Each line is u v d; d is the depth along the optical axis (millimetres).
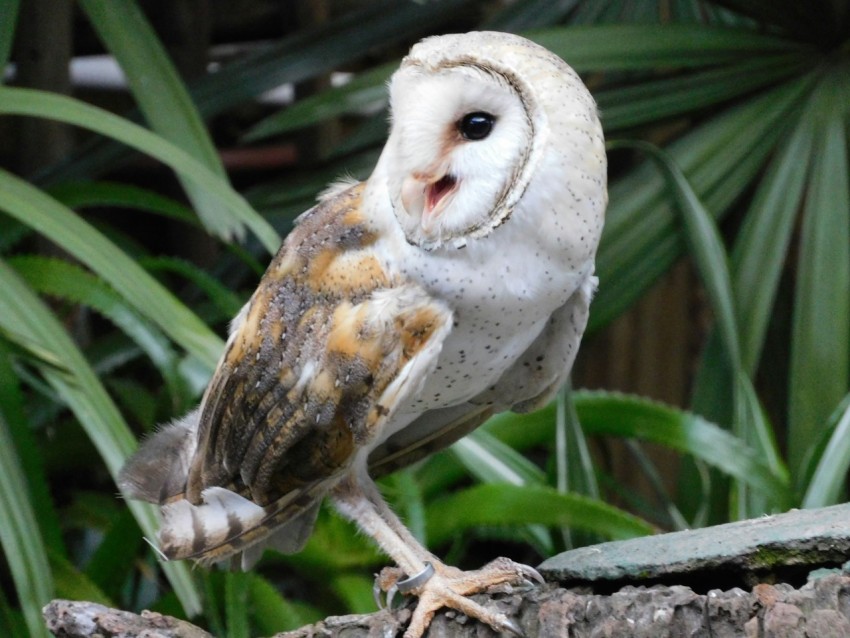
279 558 3195
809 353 3285
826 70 3350
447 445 3010
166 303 3029
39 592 2961
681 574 2848
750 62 3352
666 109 3354
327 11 4219
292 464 2908
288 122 3316
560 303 2908
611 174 3607
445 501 3160
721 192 3342
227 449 2924
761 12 3355
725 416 3320
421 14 3396
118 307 3158
